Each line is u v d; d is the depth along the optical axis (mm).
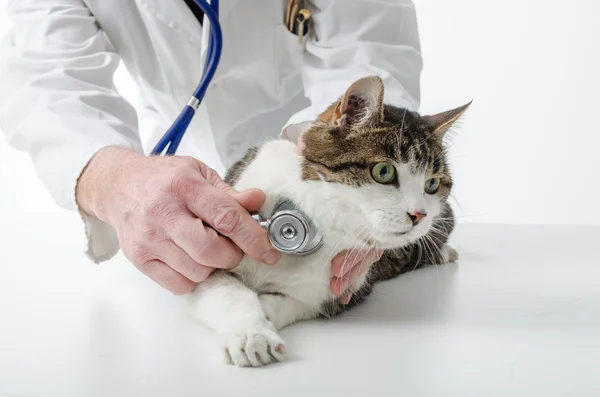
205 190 1474
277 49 2414
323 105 1865
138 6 2223
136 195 1529
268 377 1244
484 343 1451
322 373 1264
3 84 2016
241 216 1471
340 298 1738
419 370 1275
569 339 1479
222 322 1443
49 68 2010
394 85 2133
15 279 2176
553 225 3625
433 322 1642
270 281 1662
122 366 1307
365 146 1616
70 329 1573
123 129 1938
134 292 1980
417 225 1662
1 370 1280
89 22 2209
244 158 1968
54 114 1860
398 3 2410
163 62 2348
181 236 1457
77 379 1233
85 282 2133
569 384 1197
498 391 1165
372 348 1423
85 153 1747
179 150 2678
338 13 2314
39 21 2133
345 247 1671
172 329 1582
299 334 1554
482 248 2861
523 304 1822
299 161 1648
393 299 1912
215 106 2447
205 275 1539
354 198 1614
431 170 1752
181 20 2197
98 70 2068
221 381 1224
